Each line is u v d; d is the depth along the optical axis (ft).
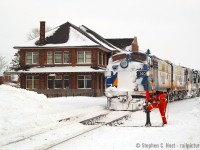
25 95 78.69
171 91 105.50
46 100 84.07
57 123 53.21
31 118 56.59
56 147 33.55
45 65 162.91
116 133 42.93
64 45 160.04
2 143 36.22
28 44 165.37
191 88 146.61
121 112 72.08
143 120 58.59
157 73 85.92
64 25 174.19
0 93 74.18
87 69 156.25
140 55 78.43
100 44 163.43
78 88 159.02
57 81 160.97
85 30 201.05
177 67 116.26
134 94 76.13
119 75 78.38
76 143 35.86
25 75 162.61
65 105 87.92
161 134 41.60
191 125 49.55
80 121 55.01
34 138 39.19
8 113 60.29
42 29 164.86
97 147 33.60
